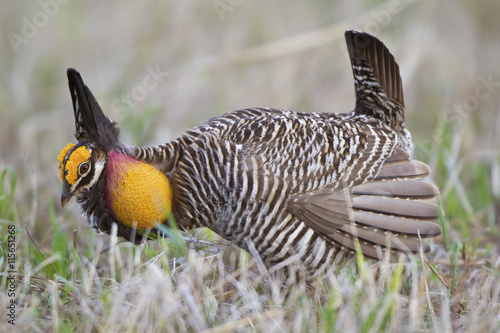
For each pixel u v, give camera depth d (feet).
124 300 27.99
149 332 26.04
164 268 29.91
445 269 35.63
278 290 30.32
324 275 32.60
